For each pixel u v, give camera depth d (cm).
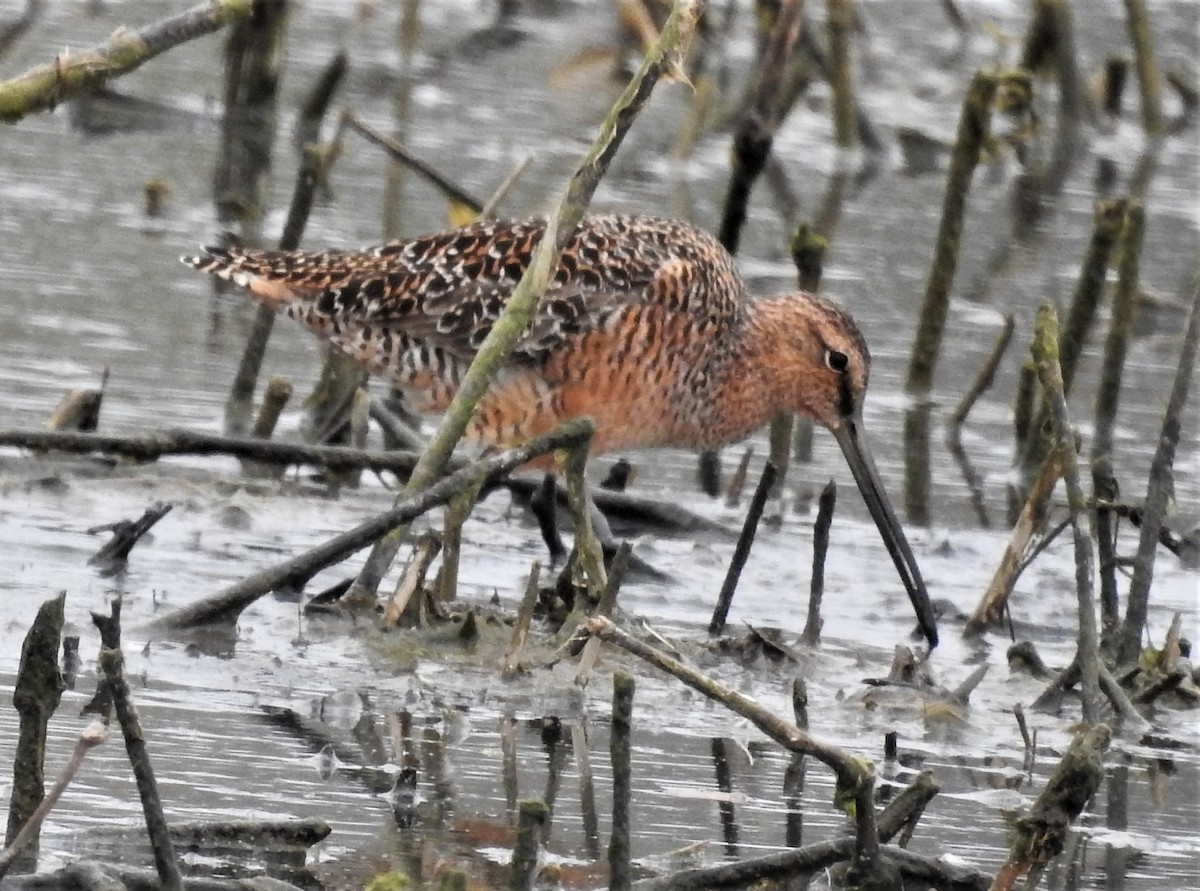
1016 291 1892
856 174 2225
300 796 812
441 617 1058
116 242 1777
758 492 1123
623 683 659
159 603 1055
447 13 2612
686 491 1427
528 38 2519
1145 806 899
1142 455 1540
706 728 957
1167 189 2259
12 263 1695
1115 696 1007
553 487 1220
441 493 979
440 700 962
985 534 1375
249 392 1422
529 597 999
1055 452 1148
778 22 1675
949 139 2305
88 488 1259
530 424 1241
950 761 945
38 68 669
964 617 1211
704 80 2228
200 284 1727
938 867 758
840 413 1334
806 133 2355
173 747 855
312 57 2369
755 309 1331
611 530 1298
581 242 1233
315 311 1245
